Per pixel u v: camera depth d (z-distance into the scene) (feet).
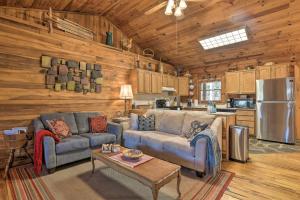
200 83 23.62
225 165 10.73
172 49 20.26
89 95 14.44
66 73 12.93
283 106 15.88
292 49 16.01
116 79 16.67
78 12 14.56
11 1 10.53
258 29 14.66
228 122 11.55
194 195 7.47
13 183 8.42
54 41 12.43
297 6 12.03
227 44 17.39
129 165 7.27
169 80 21.50
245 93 19.01
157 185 6.10
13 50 10.61
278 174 9.48
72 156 10.34
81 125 12.62
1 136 10.14
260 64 18.67
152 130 13.52
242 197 7.34
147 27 17.20
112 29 17.35
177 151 9.98
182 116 12.53
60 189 7.91
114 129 12.91
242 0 12.34
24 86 11.03
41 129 10.32
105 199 7.20
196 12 14.25
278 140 16.14
